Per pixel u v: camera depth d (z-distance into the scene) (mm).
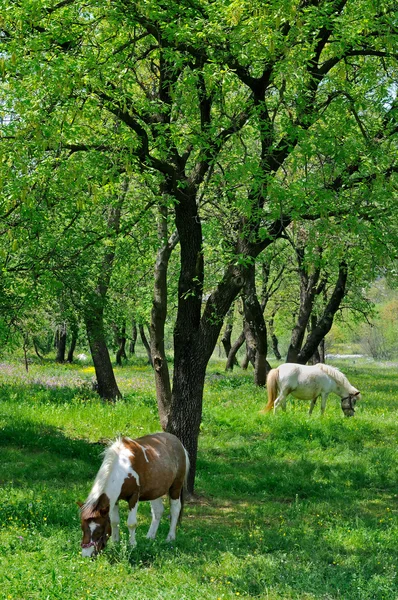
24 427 18469
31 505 11188
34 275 13703
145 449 9766
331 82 13148
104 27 12312
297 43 11336
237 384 32500
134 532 9500
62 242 14211
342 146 11828
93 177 12172
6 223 12562
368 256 16984
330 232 11328
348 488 14539
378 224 11992
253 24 10523
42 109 10500
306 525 11633
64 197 13102
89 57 10789
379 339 86000
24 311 15352
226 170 12734
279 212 11562
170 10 11055
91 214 15234
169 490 10383
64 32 11062
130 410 21734
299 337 29000
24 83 10469
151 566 8914
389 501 13641
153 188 13531
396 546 10344
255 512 12562
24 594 7469
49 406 21703
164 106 12164
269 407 22312
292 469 15875
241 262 11656
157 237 16438
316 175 12375
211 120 13367
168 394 16531
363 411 24219
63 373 36281
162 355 16562
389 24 11625
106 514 8773
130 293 20969
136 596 7594
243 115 12641
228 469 15977
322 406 22344
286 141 12125
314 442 18578
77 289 15492
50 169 10953
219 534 10867
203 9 11422
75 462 15484
